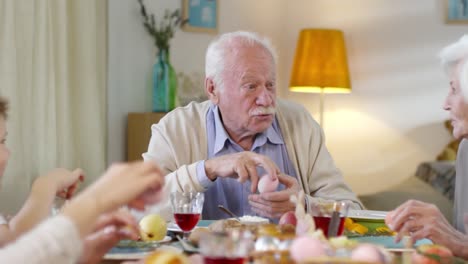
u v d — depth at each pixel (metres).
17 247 0.86
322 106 4.80
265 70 2.24
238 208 2.26
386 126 4.96
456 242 1.49
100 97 3.98
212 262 1.00
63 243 0.87
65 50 3.69
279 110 2.43
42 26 3.55
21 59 3.45
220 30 4.81
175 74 4.28
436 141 4.83
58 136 3.68
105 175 0.97
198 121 2.37
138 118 4.12
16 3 3.42
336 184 2.35
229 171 1.98
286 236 1.15
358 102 5.04
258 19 5.08
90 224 0.91
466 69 1.78
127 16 4.23
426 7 4.85
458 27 4.78
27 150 3.48
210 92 2.33
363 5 5.01
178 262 1.00
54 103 3.61
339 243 1.07
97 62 3.96
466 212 2.06
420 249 1.23
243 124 2.25
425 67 4.86
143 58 4.33
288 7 5.23
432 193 4.08
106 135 4.08
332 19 5.09
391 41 4.95
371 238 1.62
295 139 2.37
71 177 1.53
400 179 4.92
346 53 4.85
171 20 4.47
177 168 2.29
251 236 1.16
